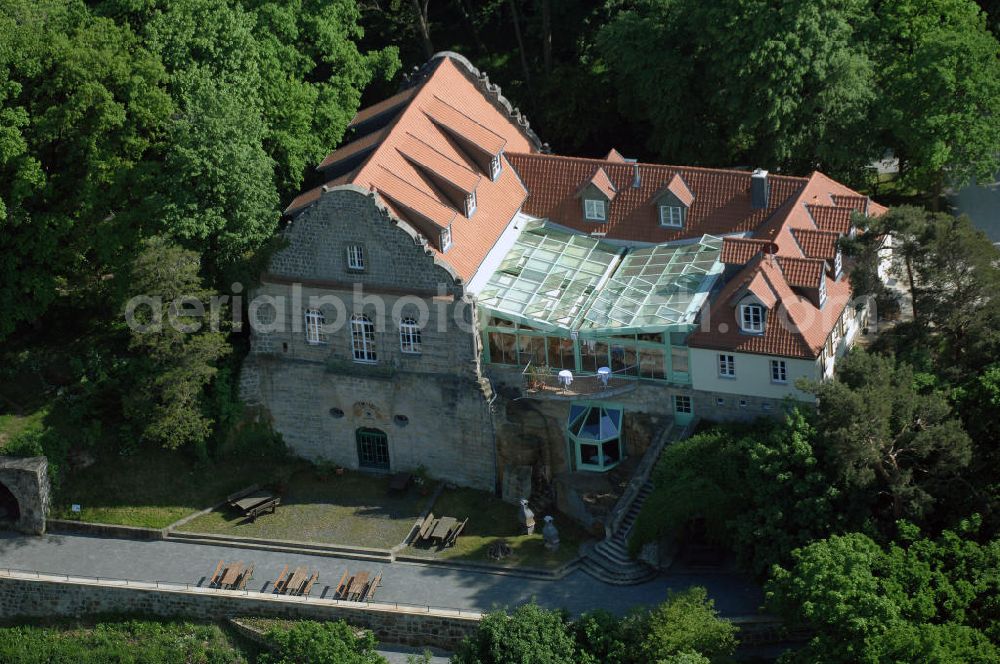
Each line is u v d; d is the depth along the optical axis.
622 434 100.12
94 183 101.25
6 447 101.62
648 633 84.25
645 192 105.00
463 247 99.81
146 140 103.06
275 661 91.31
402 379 99.94
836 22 105.12
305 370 102.06
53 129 98.44
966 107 106.44
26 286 102.06
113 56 99.94
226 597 94.69
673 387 97.56
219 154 98.88
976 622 81.38
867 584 80.44
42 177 98.50
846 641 78.88
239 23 106.12
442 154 102.06
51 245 101.25
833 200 102.75
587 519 97.25
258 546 98.88
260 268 99.75
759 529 87.44
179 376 98.62
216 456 104.56
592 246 105.00
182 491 102.94
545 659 83.50
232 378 104.06
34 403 104.31
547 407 100.31
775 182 101.31
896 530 87.00
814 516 86.44
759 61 103.44
